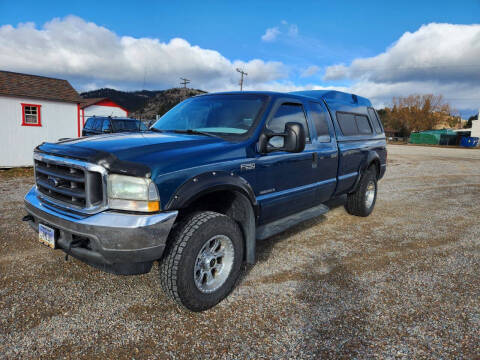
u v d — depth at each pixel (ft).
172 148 8.90
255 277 11.16
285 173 11.90
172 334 8.11
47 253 12.70
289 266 12.11
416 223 18.31
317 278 11.21
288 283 10.80
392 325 8.64
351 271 11.84
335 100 16.40
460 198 25.91
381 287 10.69
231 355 7.42
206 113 12.04
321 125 14.34
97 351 7.45
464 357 7.48
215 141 10.05
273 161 11.23
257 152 10.63
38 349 7.45
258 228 11.74
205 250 8.96
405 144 176.86
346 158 15.96
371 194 19.24
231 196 10.28
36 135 43.75
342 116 16.34
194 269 8.47
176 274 8.18
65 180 8.56
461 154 92.58
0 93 39.68
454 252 13.98
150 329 8.28
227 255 9.51
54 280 10.63
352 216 19.44
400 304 9.68
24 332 8.03
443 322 8.82
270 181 11.23
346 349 7.68
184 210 9.77
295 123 9.91
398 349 7.71
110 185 7.75
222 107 11.97
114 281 10.68
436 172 44.16
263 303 9.57
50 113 44.80
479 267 12.44
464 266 12.51
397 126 258.16
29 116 43.29
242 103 11.83
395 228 17.25
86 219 7.77
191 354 7.43
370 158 18.19
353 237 15.62
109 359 7.22
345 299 9.89
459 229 17.38
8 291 9.88
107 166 7.73
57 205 8.77
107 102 133.39
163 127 12.34
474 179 37.70
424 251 14.02
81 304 9.31
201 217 8.72
